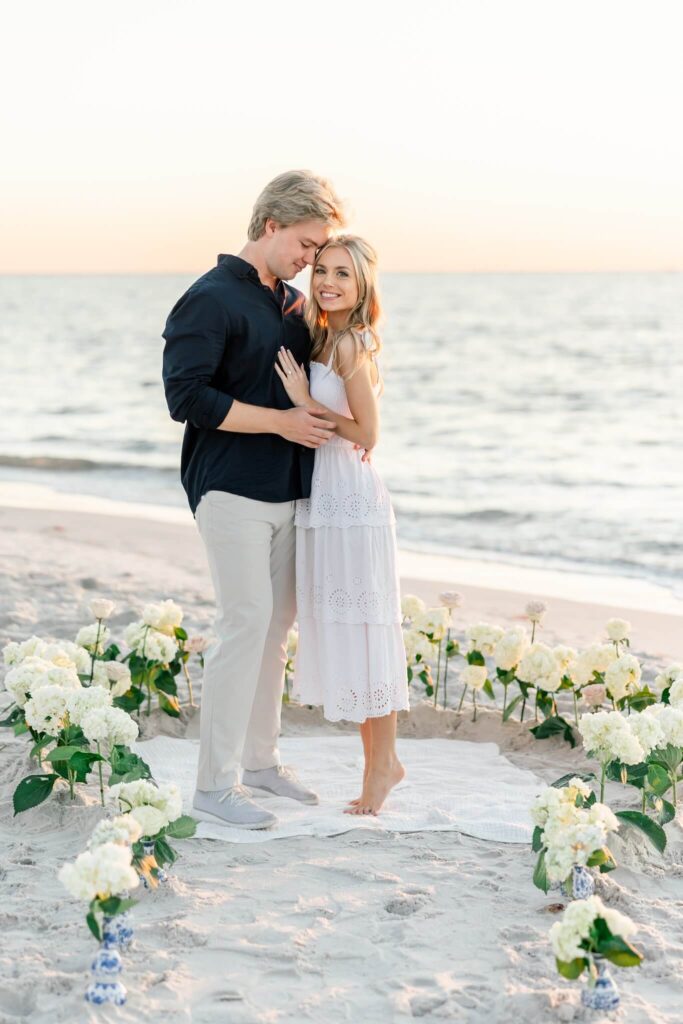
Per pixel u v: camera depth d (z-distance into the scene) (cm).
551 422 2186
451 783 451
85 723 386
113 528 1121
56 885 342
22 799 393
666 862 371
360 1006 277
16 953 298
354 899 334
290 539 412
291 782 435
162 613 511
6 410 2478
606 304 8075
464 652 661
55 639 654
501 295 10412
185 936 308
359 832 390
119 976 286
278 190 383
